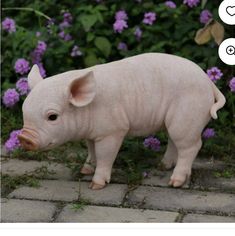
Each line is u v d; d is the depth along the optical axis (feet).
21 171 5.00
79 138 4.55
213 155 5.26
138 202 4.43
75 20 6.66
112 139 4.56
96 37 6.33
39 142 4.33
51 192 4.61
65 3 6.89
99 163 4.64
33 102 4.33
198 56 6.07
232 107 5.72
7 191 4.67
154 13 6.30
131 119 4.58
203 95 4.54
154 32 6.36
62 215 4.26
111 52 6.42
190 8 6.47
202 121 4.57
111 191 4.59
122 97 4.52
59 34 6.48
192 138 4.58
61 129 4.38
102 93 4.47
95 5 6.68
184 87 4.52
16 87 5.96
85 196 4.52
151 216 4.23
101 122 4.49
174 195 4.53
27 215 4.27
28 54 6.24
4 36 6.50
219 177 4.83
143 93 4.55
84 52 6.36
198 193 4.56
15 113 6.06
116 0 6.60
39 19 6.52
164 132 5.50
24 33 6.36
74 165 5.05
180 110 4.52
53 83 4.39
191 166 4.82
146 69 4.60
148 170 4.96
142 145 5.30
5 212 4.32
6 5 7.05
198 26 6.25
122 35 6.39
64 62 6.36
